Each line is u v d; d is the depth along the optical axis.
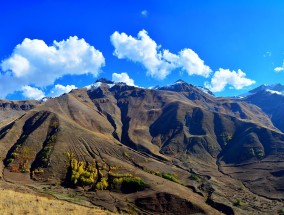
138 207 142.50
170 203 145.75
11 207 37.00
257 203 167.75
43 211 37.97
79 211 43.19
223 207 152.62
